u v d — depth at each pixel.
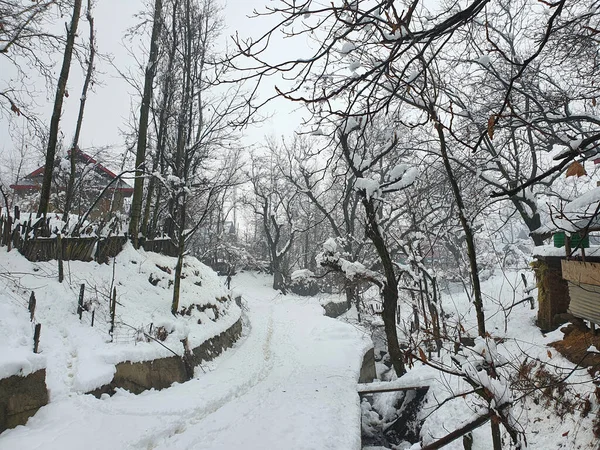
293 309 27.69
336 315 27.47
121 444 6.73
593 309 5.83
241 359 14.34
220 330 15.09
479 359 3.73
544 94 9.73
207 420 8.20
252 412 8.58
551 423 5.70
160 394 9.41
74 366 8.38
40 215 11.30
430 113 3.35
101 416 7.40
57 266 10.99
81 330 9.48
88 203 22.03
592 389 5.35
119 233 14.51
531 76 9.88
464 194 12.90
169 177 13.83
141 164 15.36
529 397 6.37
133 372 9.27
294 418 8.07
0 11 10.30
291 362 14.15
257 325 21.66
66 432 6.64
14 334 7.88
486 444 6.29
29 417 6.96
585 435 4.98
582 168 2.27
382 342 17.72
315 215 38.31
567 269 6.38
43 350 8.30
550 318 8.99
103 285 11.56
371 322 18.06
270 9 2.86
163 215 21.45
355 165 10.07
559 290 8.98
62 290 10.21
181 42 17.84
